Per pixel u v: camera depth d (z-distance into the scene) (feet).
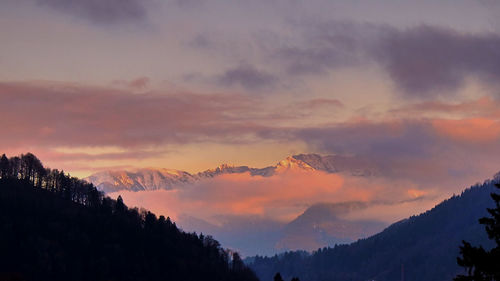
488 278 227.40
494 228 228.84
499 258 226.79
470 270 231.30
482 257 228.43
